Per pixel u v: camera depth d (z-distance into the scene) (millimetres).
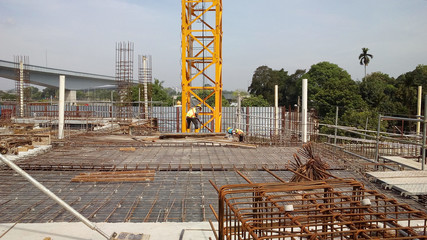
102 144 15148
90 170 10547
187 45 20422
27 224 5453
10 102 39219
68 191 8438
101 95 99750
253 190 3881
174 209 7207
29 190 8477
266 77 63812
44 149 13594
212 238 4961
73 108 37250
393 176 8703
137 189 8641
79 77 63750
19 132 16812
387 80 59031
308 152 9781
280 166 10797
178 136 16844
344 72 54875
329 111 37312
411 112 36969
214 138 16812
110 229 5309
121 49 27875
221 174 10188
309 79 54000
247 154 13211
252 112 31703
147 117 31281
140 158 12219
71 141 15445
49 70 57125
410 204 7445
